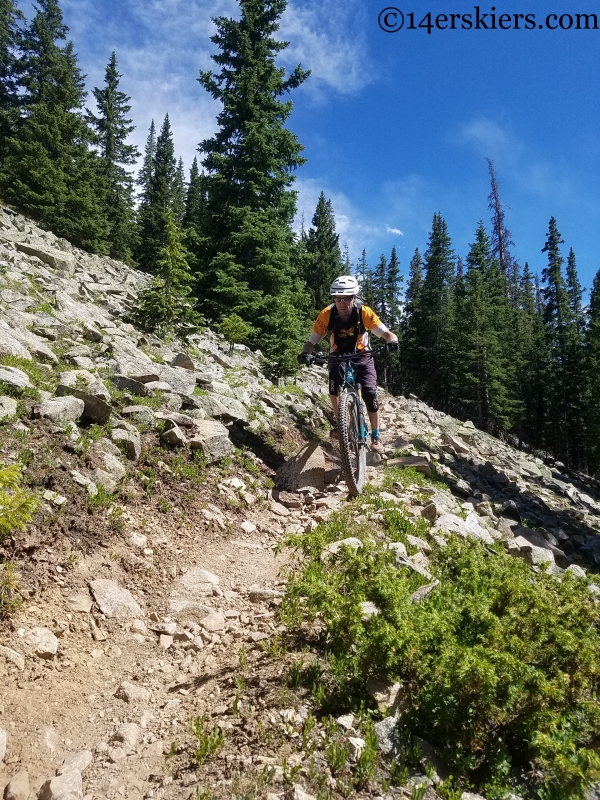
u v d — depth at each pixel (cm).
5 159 3038
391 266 6475
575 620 298
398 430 1355
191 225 1975
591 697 277
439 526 565
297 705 266
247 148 1908
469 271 5778
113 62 4419
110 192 3975
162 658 333
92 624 340
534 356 5784
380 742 243
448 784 225
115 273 2156
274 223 1867
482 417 4578
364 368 643
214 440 629
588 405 4247
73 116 3312
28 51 3766
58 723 266
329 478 727
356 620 289
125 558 414
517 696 248
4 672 281
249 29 1988
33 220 2731
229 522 541
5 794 217
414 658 273
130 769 239
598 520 1252
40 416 479
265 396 982
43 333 738
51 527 387
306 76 2008
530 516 922
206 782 225
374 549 386
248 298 1734
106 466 482
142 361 791
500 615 312
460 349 4769
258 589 414
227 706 274
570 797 222
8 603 317
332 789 217
